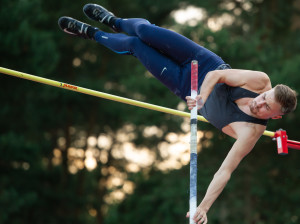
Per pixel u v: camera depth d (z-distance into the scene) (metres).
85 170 23.02
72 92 21.05
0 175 17.50
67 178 21.95
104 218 22.47
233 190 16.53
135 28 4.64
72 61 22.53
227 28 19.70
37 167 18.88
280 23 19.14
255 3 19.48
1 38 15.66
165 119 18.52
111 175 23.78
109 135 23.73
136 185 20.09
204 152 17.38
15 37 15.66
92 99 21.80
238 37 17.34
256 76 4.15
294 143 5.78
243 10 19.73
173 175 18.11
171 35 4.45
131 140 23.14
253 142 4.06
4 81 17.00
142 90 18.08
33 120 20.38
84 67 22.95
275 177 17.05
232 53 16.42
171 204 16.97
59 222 19.52
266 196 16.61
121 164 23.77
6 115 18.36
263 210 16.72
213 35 16.62
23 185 18.22
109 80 23.30
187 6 21.41
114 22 4.98
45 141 21.56
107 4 21.53
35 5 16.58
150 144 22.73
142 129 22.50
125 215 19.22
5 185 17.58
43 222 19.03
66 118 22.12
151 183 19.55
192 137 3.89
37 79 4.87
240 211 16.66
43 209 19.17
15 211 17.20
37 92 19.23
